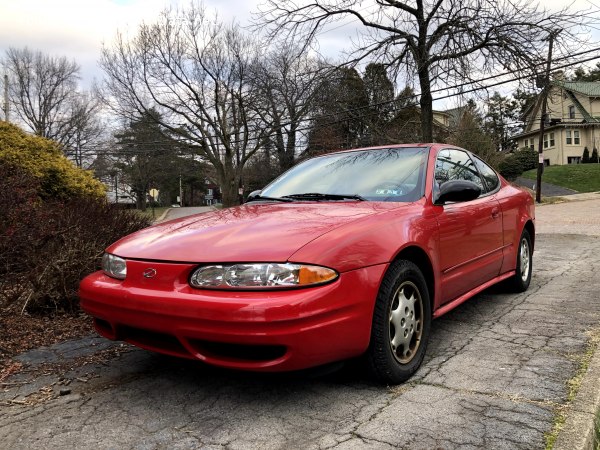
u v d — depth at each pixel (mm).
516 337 3771
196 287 2600
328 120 26703
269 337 2402
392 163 3996
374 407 2676
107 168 54188
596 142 45469
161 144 36031
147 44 32094
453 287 3676
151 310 2648
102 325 3117
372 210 3166
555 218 16406
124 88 33188
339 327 2574
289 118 30469
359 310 2672
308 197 3766
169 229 3221
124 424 2578
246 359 2541
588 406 2578
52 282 4484
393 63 15195
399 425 2463
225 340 2453
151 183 58656
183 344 2611
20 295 4285
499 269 4613
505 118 56062
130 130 39156
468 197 3504
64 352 3668
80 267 4645
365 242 2799
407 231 3096
